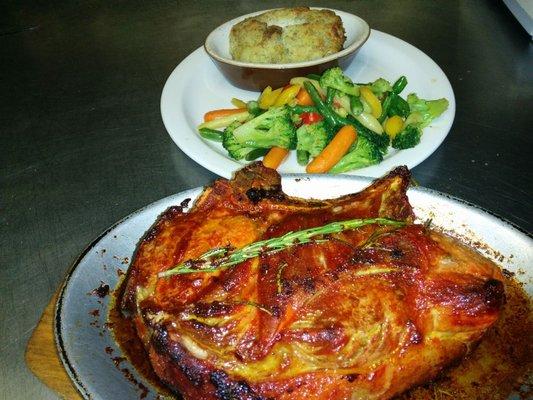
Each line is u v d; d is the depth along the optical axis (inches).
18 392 12.3
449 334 10.4
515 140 18.7
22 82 24.5
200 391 10.0
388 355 10.0
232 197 11.8
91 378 10.4
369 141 17.7
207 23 27.9
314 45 21.3
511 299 11.8
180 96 21.0
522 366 10.9
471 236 12.7
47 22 29.0
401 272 10.3
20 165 19.7
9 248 16.3
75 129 21.3
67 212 17.4
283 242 10.4
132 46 26.5
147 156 19.4
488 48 23.9
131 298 10.8
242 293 10.2
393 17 26.9
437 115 18.7
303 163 18.3
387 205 11.9
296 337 9.8
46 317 12.0
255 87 21.4
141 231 13.0
